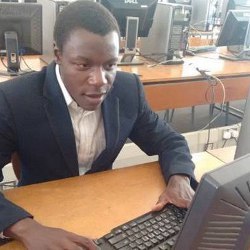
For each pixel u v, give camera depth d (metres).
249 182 0.48
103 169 1.23
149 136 1.30
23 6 2.15
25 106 1.07
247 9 3.43
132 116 1.25
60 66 0.99
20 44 2.23
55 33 0.96
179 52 2.86
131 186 1.10
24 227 0.83
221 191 0.46
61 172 1.17
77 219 0.93
